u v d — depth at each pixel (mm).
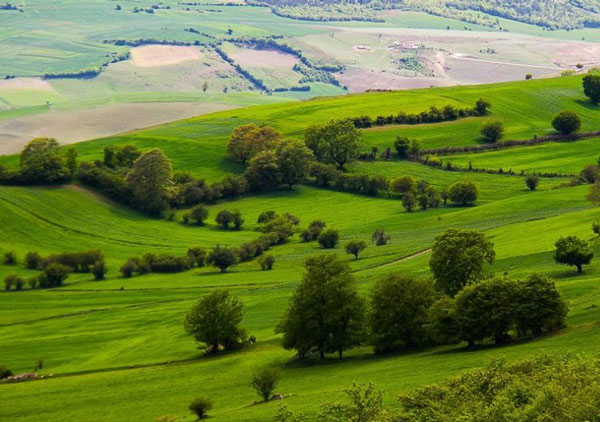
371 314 143250
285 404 109250
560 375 80125
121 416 121688
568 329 123875
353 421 81312
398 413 83875
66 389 142000
